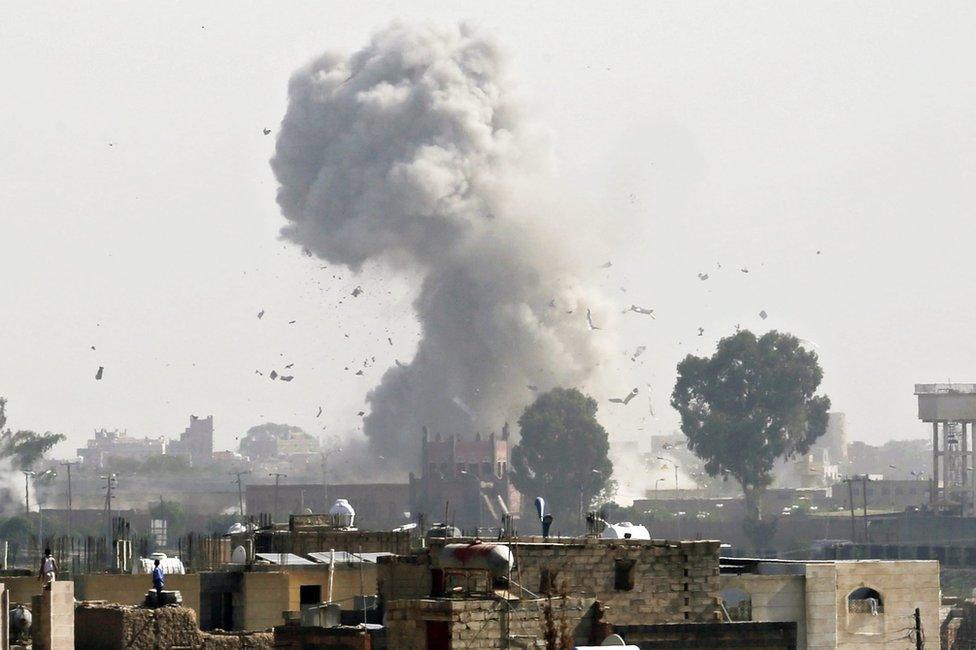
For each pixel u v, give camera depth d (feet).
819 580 565.53
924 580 582.35
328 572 654.53
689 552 472.44
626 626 454.81
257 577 634.02
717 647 461.37
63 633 493.36
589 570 464.65
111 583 616.80
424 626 406.62
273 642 508.12
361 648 479.82
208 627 627.05
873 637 574.56
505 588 428.56
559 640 415.23
